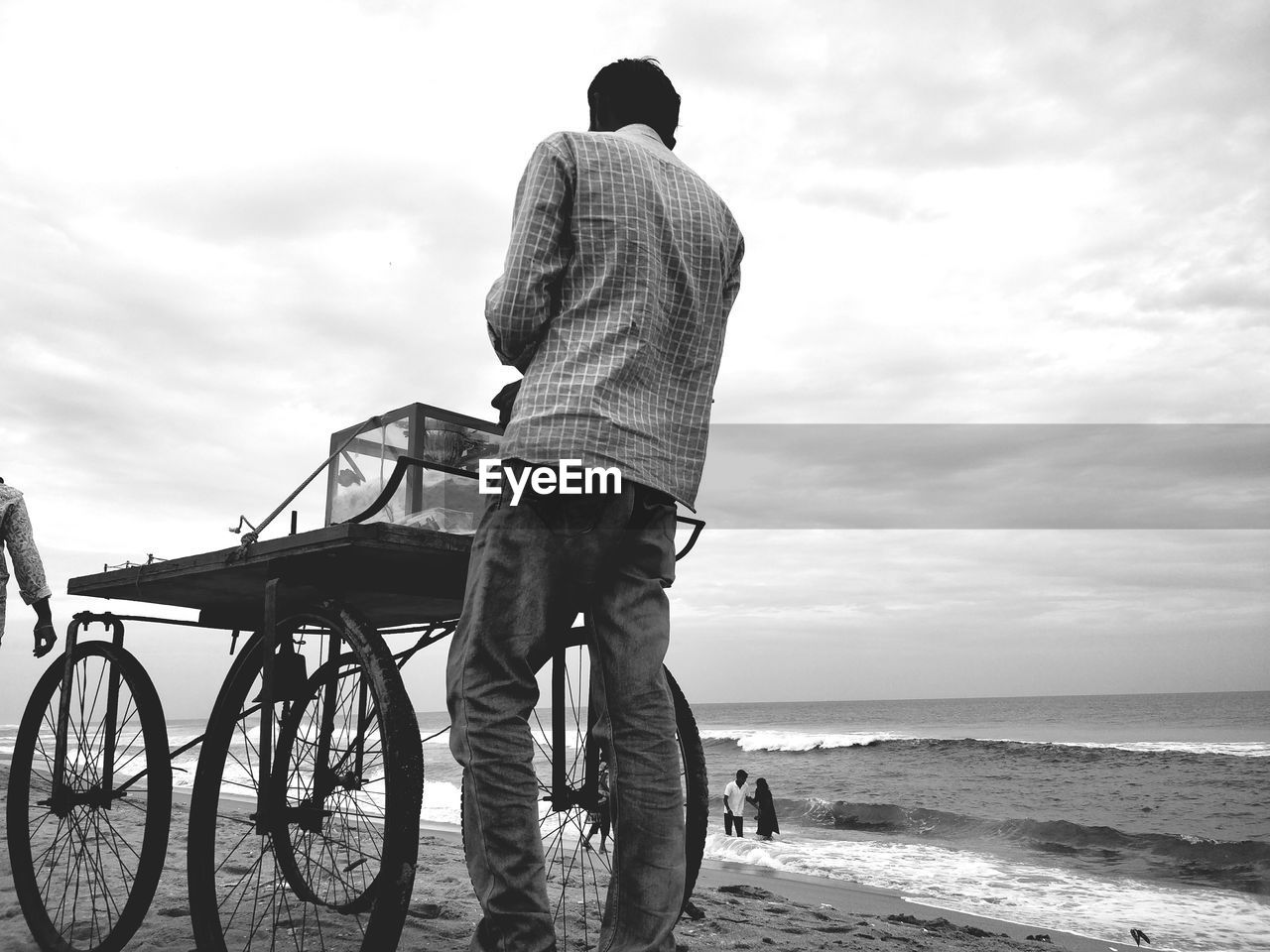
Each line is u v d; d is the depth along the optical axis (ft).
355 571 6.35
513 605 4.83
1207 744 137.28
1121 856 49.75
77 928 8.36
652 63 6.11
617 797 5.00
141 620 8.13
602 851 7.10
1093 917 29.50
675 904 4.92
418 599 7.18
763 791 53.01
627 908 4.93
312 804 6.70
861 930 13.98
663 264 5.09
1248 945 25.91
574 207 4.96
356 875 9.93
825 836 55.47
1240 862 46.68
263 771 6.12
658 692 5.04
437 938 8.23
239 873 11.41
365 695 7.08
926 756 119.14
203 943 6.03
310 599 7.08
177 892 10.07
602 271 4.90
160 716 7.36
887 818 63.62
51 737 8.34
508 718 4.87
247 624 8.38
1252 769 97.19
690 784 7.22
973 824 60.03
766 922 13.38
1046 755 116.06
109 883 10.77
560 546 4.79
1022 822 58.34
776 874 36.09
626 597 5.02
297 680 6.29
